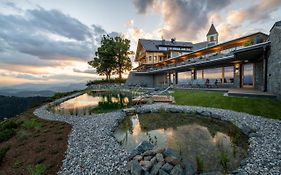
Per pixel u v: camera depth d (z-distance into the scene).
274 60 11.12
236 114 10.01
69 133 8.66
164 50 44.66
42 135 8.63
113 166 5.19
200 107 12.84
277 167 4.54
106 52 46.62
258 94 11.55
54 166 5.53
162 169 4.54
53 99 25.83
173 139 7.64
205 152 6.17
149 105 15.04
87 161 5.61
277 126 7.59
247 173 4.41
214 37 45.59
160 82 37.22
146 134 8.57
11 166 5.70
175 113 12.45
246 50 13.05
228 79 20.59
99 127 9.39
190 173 4.52
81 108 16.73
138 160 5.06
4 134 8.84
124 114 12.52
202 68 24.92
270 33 12.15
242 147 6.40
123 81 47.84
